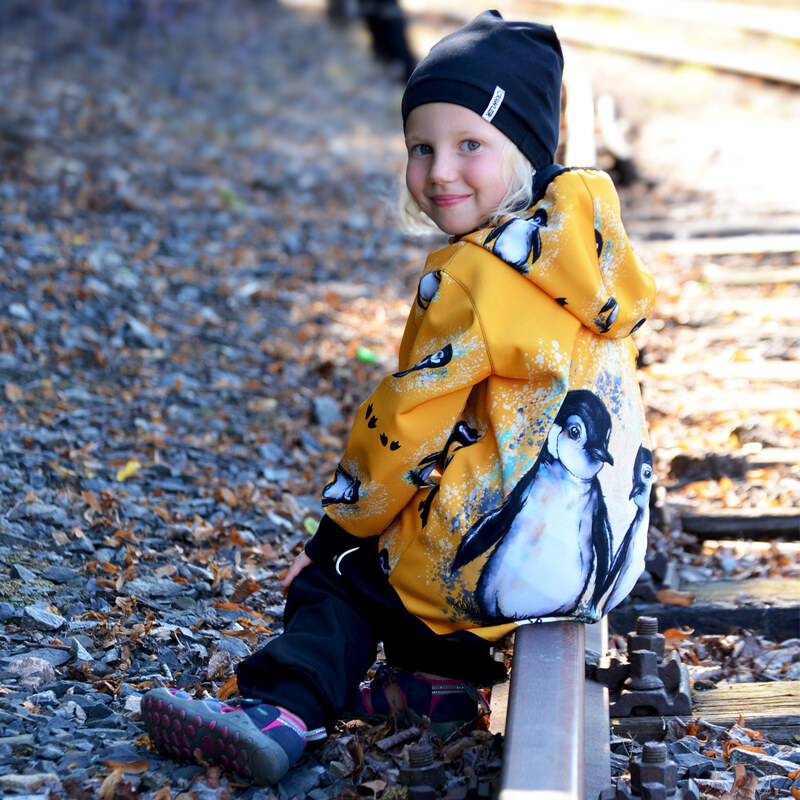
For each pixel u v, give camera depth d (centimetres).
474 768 251
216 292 742
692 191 977
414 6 1845
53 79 1279
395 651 267
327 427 558
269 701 243
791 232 839
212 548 403
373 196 1046
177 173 1020
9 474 430
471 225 263
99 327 633
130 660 310
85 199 871
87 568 367
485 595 251
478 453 253
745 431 518
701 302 708
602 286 249
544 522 248
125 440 498
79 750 254
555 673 235
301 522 441
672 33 1583
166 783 240
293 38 1730
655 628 305
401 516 261
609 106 1023
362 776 251
